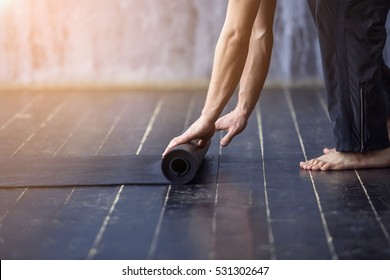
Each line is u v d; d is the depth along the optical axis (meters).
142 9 6.50
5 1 6.52
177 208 3.32
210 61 6.54
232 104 5.71
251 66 3.95
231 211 3.27
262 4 3.88
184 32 6.52
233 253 2.82
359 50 3.67
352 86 3.72
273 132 4.73
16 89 6.51
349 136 3.79
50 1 6.51
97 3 6.50
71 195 3.52
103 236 3.01
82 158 4.10
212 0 6.47
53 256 2.83
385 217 3.16
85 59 6.55
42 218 3.24
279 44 6.47
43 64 6.58
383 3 3.63
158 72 6.55
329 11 3.66
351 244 2.88
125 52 6.55
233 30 3.61
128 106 5.69
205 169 3.90
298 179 3.70
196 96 6.10
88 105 5.76
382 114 3.79
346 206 3.30
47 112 5.50
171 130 4.85
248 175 3.78
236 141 4.49
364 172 3.78
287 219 3.16
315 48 6.46
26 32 6.54
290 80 6.50
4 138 4.67
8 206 3.39
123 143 4.50
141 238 2.98
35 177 3.78
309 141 4.47
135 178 3.72
